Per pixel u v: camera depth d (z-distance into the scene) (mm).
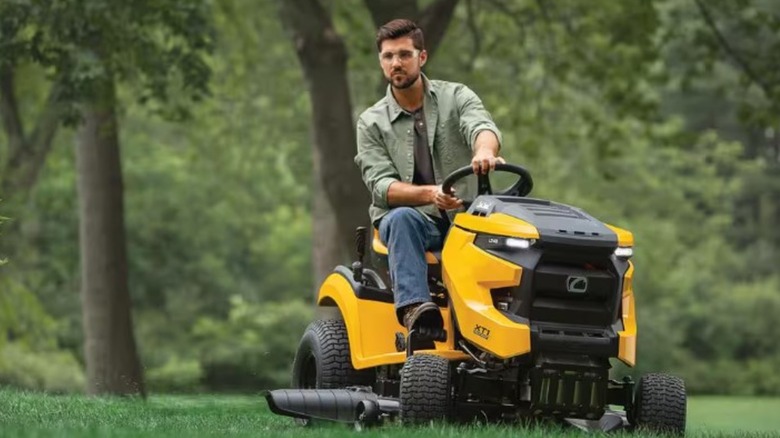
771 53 21500
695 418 27188
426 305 7301
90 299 20125
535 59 23203
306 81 17547
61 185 35344
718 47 21797
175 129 37625
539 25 23047
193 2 16953
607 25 21516
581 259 7059
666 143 22953
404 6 16922
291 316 42812
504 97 24250
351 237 17234
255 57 25219
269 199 40438
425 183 7949
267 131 27234
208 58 25344
